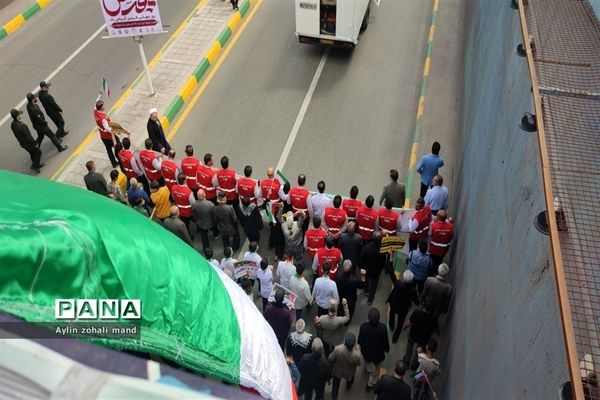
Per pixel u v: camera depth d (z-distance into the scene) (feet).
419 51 49.24
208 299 9.16
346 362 23.38
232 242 33.24
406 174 38.06
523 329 12.71
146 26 40.14
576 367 8.63
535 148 14.64
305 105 43.96
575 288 11.09
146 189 34.63
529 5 19.62
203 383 4.06
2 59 49.75
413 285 26.66
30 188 8.07
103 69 47.91
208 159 31.86
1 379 3.69
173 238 9.67
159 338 7.22
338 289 26.78
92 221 6.53
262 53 49.67
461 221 27.76
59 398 3.62
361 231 29.37
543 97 15.71
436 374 22.56
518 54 18.19
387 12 54.24
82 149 40.60
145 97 44.50
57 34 52.60
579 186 13.26
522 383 11.92
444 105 43.21
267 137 41.24
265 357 10.73
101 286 6.36
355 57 48.80
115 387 3.73
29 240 5.57
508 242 15.92
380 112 43.09
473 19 42.52
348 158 39.32
